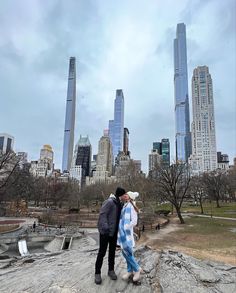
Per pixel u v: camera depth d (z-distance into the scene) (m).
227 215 53.59
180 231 30.11
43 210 69.38
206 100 181.50
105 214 4.64
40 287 4.59
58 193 81.94
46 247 31.70
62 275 5.15
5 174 42.94
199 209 69.44
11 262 7.04
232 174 76.31
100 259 4.66
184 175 48.06
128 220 4.75
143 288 4.55
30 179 62.34
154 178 48.06
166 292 4.57
